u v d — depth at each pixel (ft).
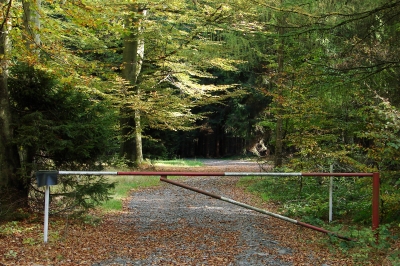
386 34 30.89
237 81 108.68
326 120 35.65
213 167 85.35
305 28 29.14
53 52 27.55
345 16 28.81
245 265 17.70
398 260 17.31
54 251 18.72
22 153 26.17
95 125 25.57
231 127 117.19
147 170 64.85
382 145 24.12
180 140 130.41
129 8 42.01
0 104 24.56
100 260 17.98
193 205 35.12
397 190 24.61
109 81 50.16
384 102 23.39
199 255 19.13
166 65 62.44
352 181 34.30
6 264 16.61
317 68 29.60
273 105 47.65
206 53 58.13
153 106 56.70
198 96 62.39
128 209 32.53
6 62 24.54
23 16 31.01
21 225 23.04
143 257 18.61
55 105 25.76
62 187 27.04
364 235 19.79
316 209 28.71
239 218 28.86
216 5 46.85
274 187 40.34
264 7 35.35
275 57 47.19
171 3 47.24
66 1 24.79
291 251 20.04
